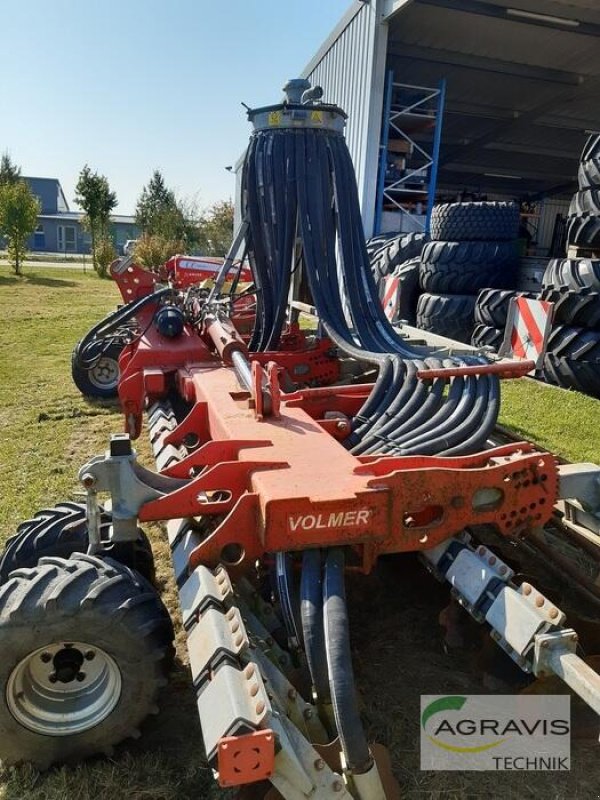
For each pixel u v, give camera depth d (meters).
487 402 2.91
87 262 35.53
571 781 2.12
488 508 2.23
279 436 2.47
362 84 11.35
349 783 1.71
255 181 4.18
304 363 4.26
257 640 2.03
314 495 1.96
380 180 11.82
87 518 2.21
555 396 6.27
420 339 4.66
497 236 8.09
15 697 2.01
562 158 20.55
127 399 4.06
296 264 4.48
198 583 1.95
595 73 13.62
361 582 3.10
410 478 2.05
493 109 16.16
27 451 5.01
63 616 1.91
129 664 1.98
